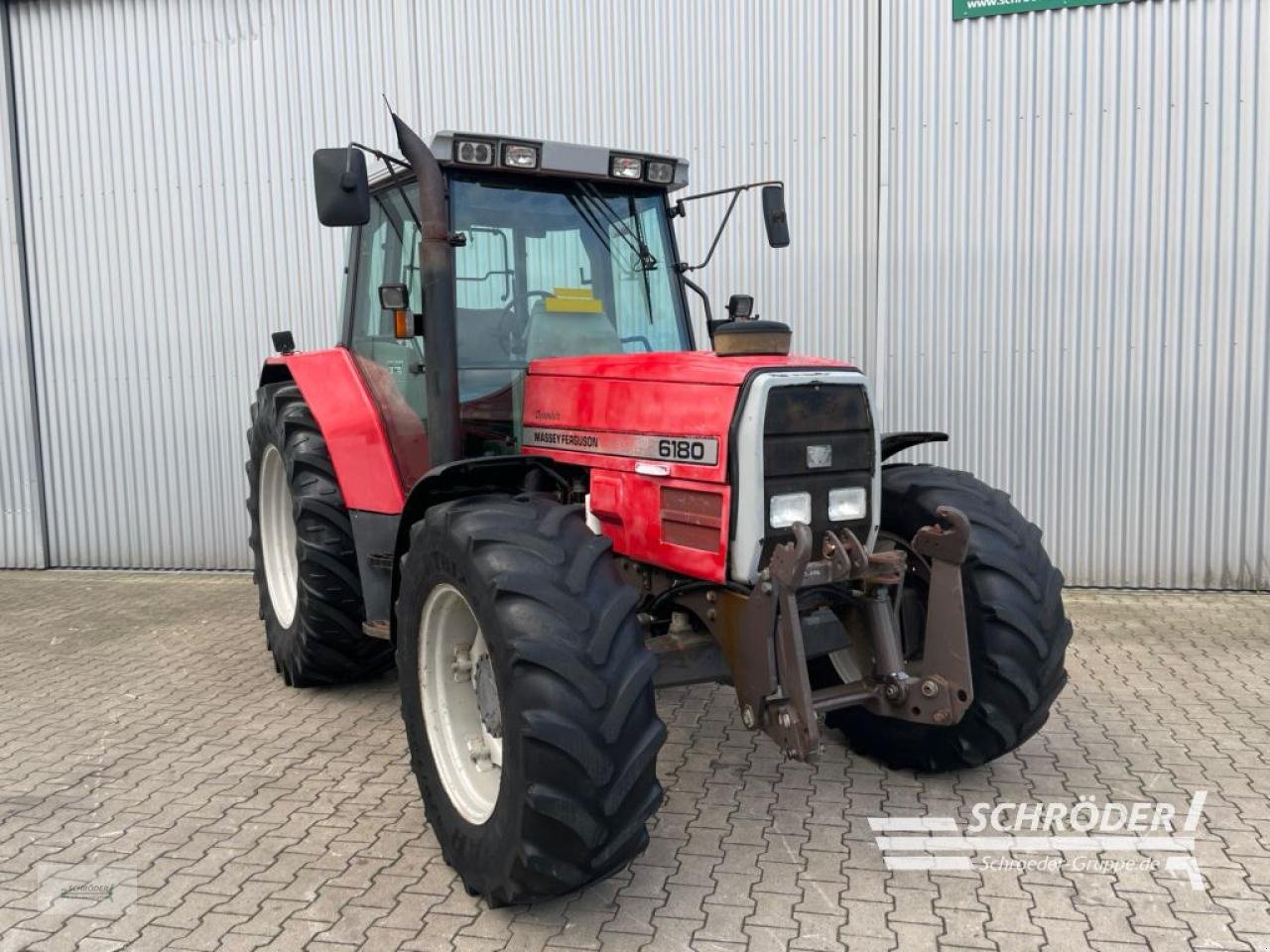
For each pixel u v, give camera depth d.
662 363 3.26
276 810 3.55
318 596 4.52
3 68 7.65
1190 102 6.21
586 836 2.59
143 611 6.62
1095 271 6.41
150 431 7.86
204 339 7.68
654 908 2.86
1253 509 6.38
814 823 3.36
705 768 3.85
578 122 6.96
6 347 7.94
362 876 3.08
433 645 3.18
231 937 2.75
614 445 3.34
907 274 6.64
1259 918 2.75
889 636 3.21
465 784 3.08
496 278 3.78
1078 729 4.17
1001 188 6.47
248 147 7.43
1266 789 3.56
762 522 2.93
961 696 3.03
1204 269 6.30
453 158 3.58
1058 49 6.32
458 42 7.06
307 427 4.73
